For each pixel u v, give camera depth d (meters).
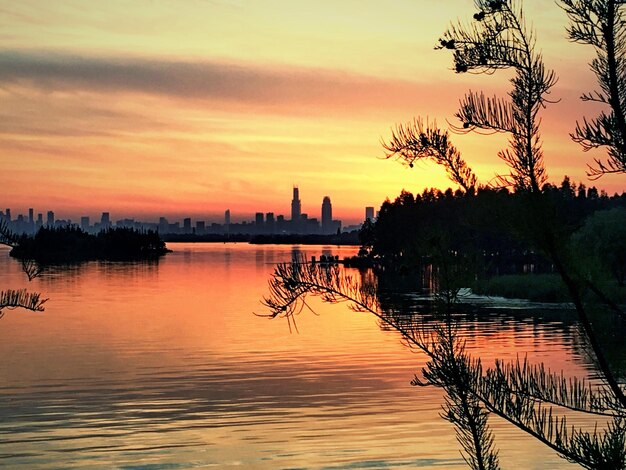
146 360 33.47
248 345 38.16
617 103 6.05
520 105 6.29
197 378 28.72
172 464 17.67
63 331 44.66
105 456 18.27
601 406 6.28
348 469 17.11
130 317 53.03
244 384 27.44
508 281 59.41
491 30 6.30
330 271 6.83
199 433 20.31
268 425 21.31
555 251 6.36
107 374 29.75
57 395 25.50
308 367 31.09
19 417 22.25
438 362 6.77
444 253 7.05
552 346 35.34
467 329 41.59
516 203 6.34
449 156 6.48
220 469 17.14
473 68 6.34
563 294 6.67
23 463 17.73
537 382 6.48
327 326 46.25
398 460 17.83
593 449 5.95
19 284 89.69
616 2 6.12
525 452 17.98
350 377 28.59
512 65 6.26
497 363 6.72
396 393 25.39
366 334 42.19
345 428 20.75
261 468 17.34
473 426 6.80
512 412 6.40
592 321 6.49
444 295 6.99
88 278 104.44
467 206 6.61
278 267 6.81
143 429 20.91
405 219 100.12
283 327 46.12
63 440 19.66
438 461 17.69
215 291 80.38
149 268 138.88
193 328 46.06
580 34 6.20
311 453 18.47
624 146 5.93
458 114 6.39
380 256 112.25
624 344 6.39
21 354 35.53
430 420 21.53
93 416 22.34
